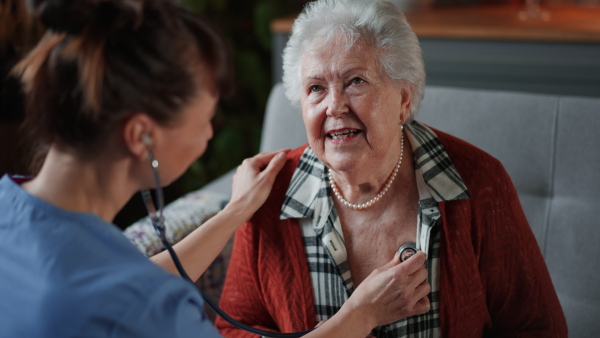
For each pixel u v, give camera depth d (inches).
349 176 46.0
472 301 47.1
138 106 30.5
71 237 30.6
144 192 35.6
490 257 47.5
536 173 61.1
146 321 29.6
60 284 29.5
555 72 105.8
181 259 44.6
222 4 117.2
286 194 50.1
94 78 29.5
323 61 44.2
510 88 109.5
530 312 48.2
